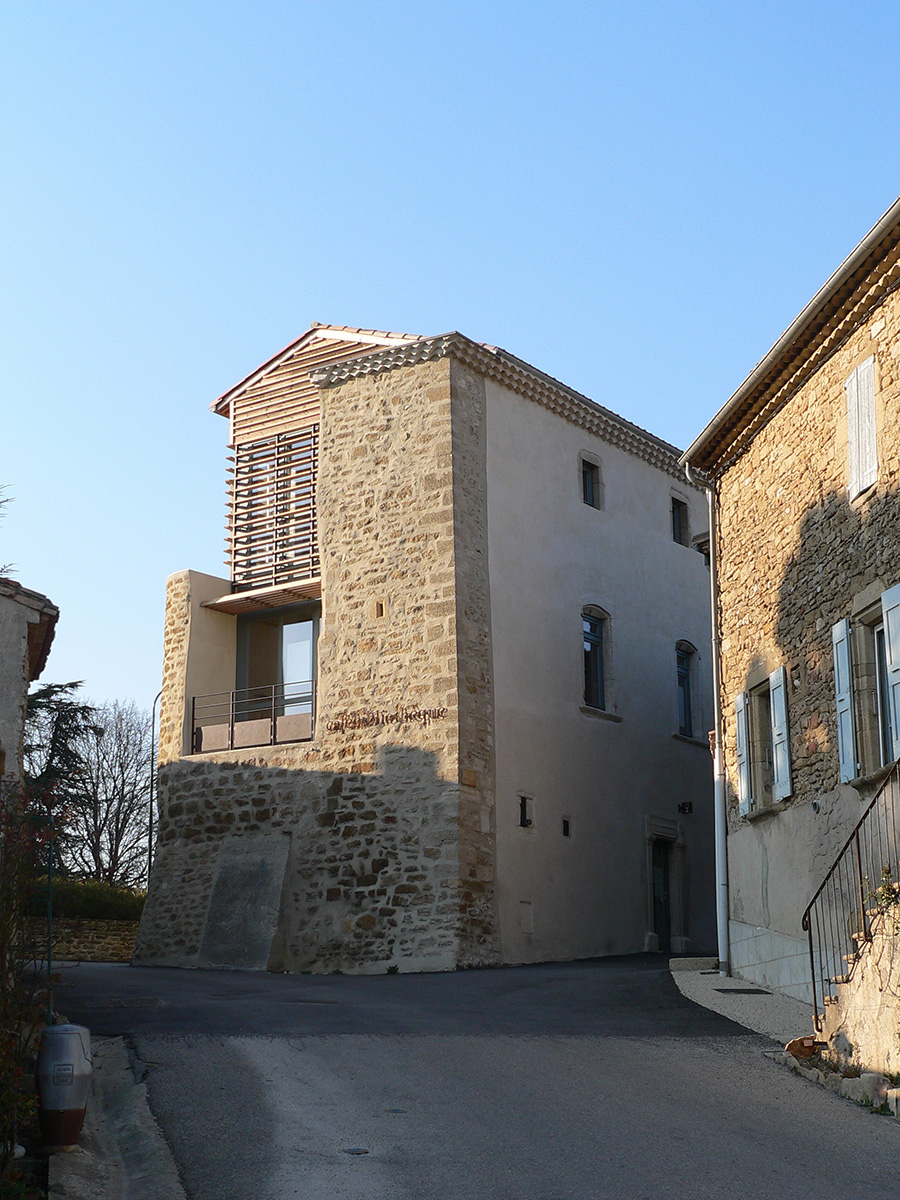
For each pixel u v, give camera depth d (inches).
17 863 321.1
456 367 859.4
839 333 574.9
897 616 510.3
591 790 909.2
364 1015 518.9
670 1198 275.1
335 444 896.3
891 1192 285.6
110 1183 294.2
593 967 768.9
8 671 498.0
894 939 388.8
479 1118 340.8
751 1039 485.7
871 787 530.6
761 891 648.4
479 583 839.7
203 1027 474.9
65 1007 529.3
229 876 855.1
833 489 583.8
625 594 985.5
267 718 925.8
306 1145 314.3
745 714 676.1
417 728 811.4
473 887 783.1
